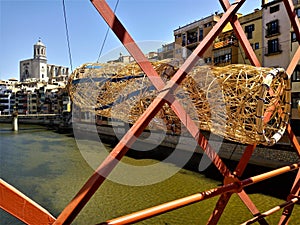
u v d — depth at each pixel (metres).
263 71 3.20
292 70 4.10
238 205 10.84
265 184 13.77
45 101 65.94
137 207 11.32
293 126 19.94
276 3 24.42
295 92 21.39
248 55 3.64
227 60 27.62
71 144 32.34
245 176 15.60
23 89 77.50
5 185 1.68
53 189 14.66
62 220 1.83
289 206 4.36
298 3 22.48
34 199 12.97
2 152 27.58
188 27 34.09
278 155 16.16
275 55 24.55
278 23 24.25
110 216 10.44
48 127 53.00
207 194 2.70
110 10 2.25
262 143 3.15
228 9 3.13
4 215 10.51
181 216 10.00
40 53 118.06
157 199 12.20
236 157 18.28
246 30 27.42
